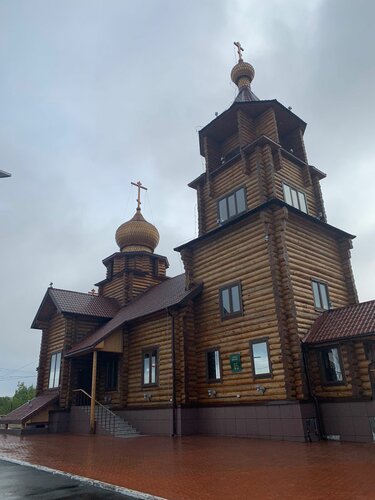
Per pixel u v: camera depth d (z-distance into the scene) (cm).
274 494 688
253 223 1838
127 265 3147
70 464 1065
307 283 1756
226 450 1236
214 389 1797
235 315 1795
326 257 1956
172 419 1828
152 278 3162
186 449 1297
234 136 2350
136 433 1961
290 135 2333
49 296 2808
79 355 2369
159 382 2006
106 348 2217
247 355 1698
